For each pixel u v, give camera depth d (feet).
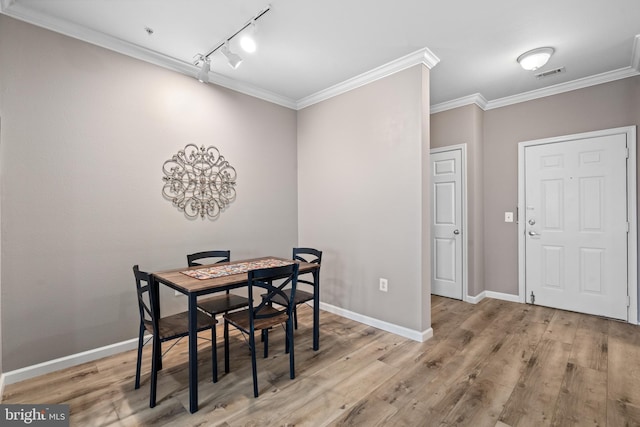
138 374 6.69
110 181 8.24
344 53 9.05
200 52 8.89
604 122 10.57
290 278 7.30
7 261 6.81
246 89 11.29
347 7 6.97
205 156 10.21
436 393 6.52
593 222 10.86
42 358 7.26
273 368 7.59
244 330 6.73
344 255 11.30
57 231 7.45
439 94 12.28
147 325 6.44
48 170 7.30
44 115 7.23
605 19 7.39
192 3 6.78
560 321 10.43
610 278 10.56
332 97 11.68
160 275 7.41
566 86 11.19
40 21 7.12
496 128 13.00
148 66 8.93
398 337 9.42
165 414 5.90
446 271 13.35
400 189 9.60
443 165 13.38
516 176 12.50
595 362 7.66
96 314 8.05
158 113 9.12
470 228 12.62
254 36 8.15
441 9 7.06
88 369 7.51
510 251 12.73
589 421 5.61
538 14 7.23
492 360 7.88
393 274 9.80
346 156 11.20
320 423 5.66
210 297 9.58
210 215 10.39
